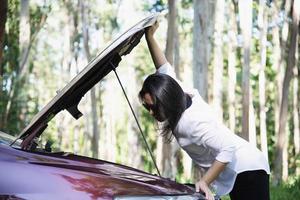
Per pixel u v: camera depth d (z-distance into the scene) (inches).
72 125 969.5
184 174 682.2
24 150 137.4
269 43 991.0
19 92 677.9
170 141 170.9
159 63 183.8
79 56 888.9
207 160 169.3
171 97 159.6
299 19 671.8
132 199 128.0
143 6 885.2
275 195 418.3
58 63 1135.6
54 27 1015.0
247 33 585.0
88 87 154.7
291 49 625.0
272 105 1032.2
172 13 536.1
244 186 172.7
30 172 127.2
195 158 171.0
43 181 126.2
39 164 130.9
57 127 869.8
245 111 568.1
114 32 833.5
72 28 789.2
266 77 1008.9
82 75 143.8
